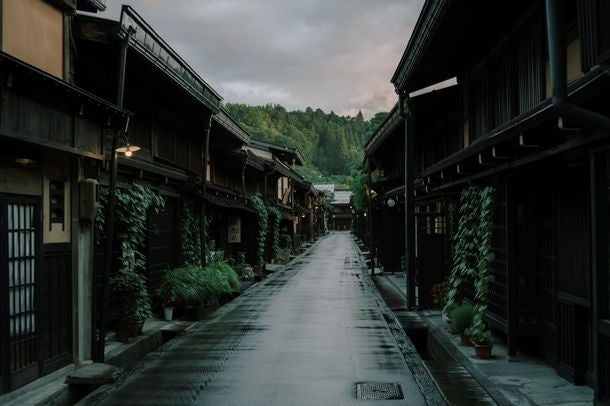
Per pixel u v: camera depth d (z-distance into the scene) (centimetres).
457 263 1227
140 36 1020
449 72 1468
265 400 748
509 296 914
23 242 733
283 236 3975
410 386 808
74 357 858
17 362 715
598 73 498
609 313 598
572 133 615
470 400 713
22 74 638
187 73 1351
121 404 736
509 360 912
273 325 1327
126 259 1130
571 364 785
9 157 698
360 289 2088
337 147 18725
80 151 822
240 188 2748
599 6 519
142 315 1104
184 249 1633
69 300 855
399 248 2666
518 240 931
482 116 1251
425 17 1024
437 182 1352
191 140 1847
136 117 1321
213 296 1495
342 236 8881
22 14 762
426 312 1480
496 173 904
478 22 1102
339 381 837
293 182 4575
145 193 1206
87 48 1028
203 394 777
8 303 689
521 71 1003
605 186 602
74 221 867
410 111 1538
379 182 2364
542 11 887
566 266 802
